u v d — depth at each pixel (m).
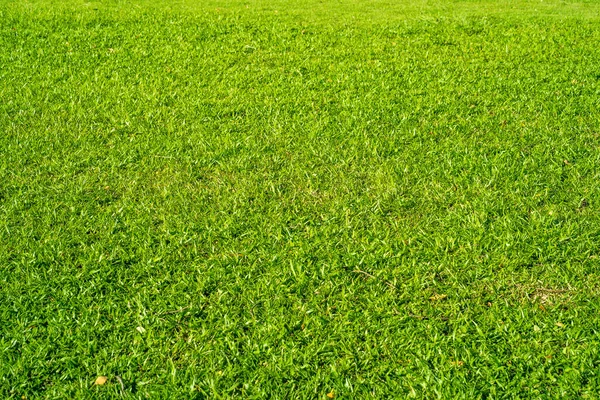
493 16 12.07
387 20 11.88
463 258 4.57
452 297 4.21
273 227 4.97
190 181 5.72
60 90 7.98
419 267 4.48
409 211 5.18
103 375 3.62
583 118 7.01
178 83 8.27
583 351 3.72
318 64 9.09
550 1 14.26
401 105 7.43
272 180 5.70
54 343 3.84
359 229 4.96
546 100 7.57
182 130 6.79
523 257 4.56
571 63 8.99
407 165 5.89
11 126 6.86
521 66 8.90
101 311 4.11
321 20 11.92
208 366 3.69
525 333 3.89
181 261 4.60
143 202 5.35
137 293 4.25
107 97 7.76
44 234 4.89
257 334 3.91
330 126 6.84
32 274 4.39
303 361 3.72
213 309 4.11
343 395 3.49
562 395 3.44
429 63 9.08
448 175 5.71
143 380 3.59
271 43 10.16
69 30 10.77
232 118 7.12
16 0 13.48
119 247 4.71
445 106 7.39
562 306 4.12
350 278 4.39
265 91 7.95
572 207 5.20
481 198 5.30
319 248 4.71
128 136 6.67
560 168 5.77
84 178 5.75
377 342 3.86
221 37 10.48
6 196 5.43
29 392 3.52
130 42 10.12
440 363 3.67
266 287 4.29
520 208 5.19
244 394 3.52
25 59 9.23
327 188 5.56
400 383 3.56
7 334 3.89
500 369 3.61
